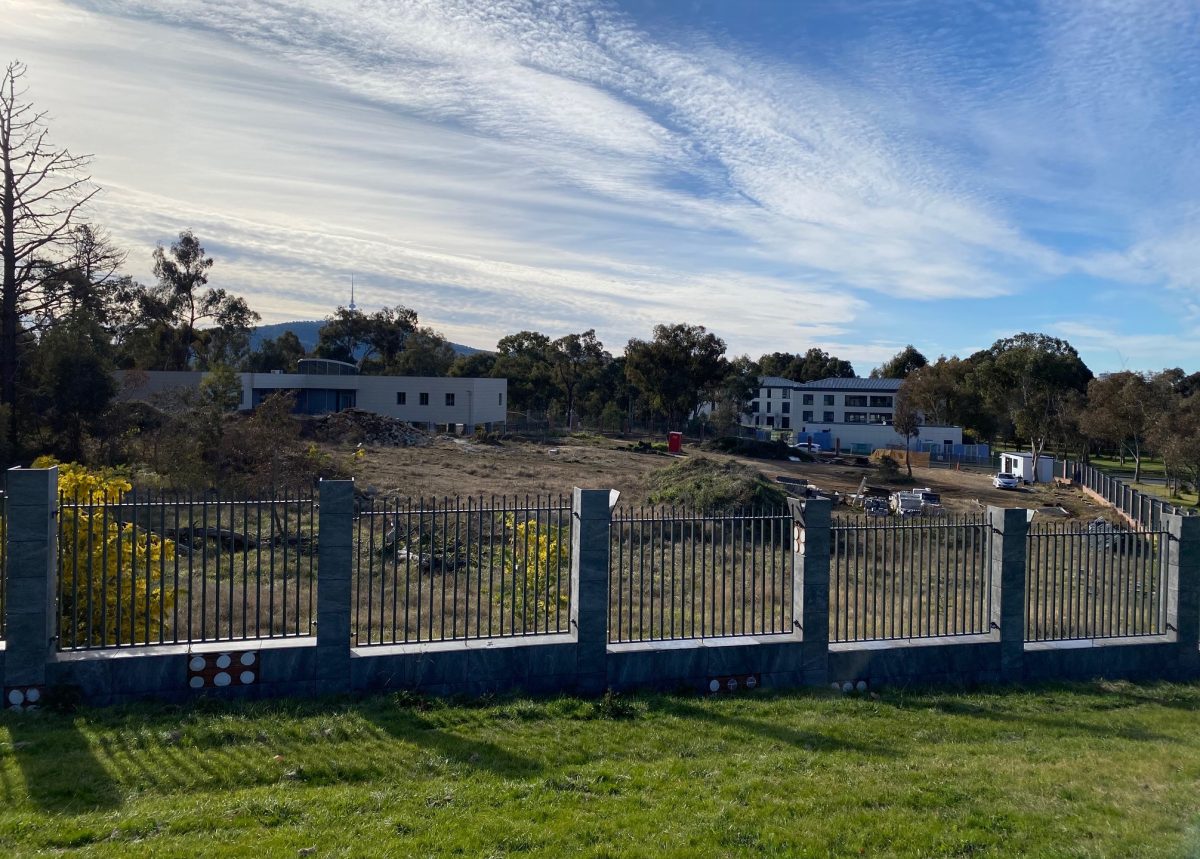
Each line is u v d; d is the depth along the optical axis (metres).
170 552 15.66
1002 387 84.56
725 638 10.05
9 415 31.81
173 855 5.43
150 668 8.45
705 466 36.72
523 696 9.12
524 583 10.11
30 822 5.85
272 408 29.31
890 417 103.19
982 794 7.01
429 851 5.62
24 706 8.12
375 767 7.12
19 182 32.50
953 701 9.81
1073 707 9.88
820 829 6.19
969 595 16.75
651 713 8.85
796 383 107.44
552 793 6.69
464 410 67.50
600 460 51.78
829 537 10.12
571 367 99.50
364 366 103.12
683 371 85.06
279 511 22.59
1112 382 68.75
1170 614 11.59
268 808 6.20
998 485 55.59
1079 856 5.88
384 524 9.38
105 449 31.97
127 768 6.91
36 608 8.18
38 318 35.97
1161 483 60.91
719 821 6.25
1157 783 7.41
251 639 8.96
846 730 8.61
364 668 8.90
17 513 8.13
